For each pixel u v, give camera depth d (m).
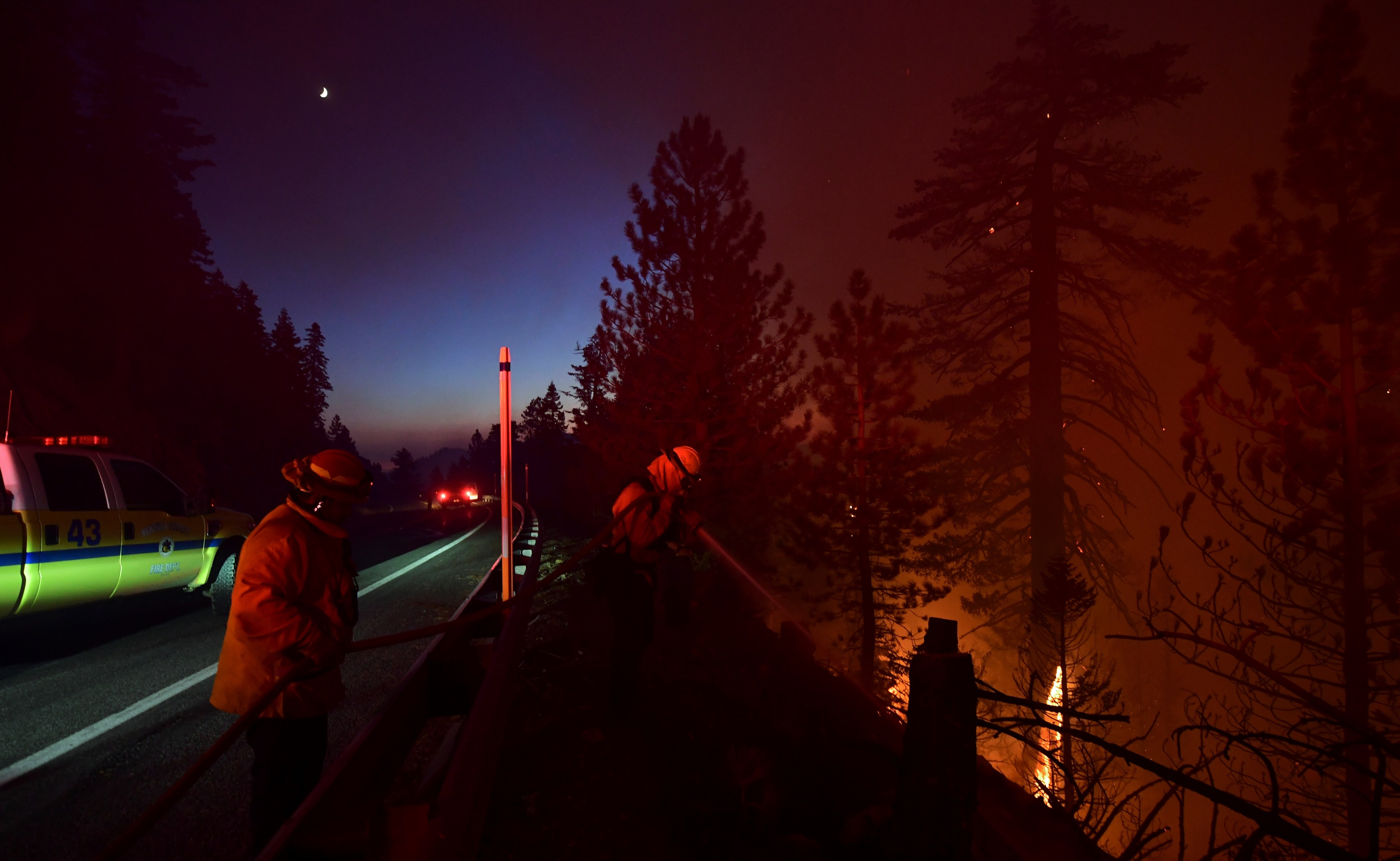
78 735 4.78
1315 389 7.17
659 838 3.17
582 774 3.71
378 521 35.53
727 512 9.52
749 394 9.59
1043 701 10.48
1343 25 7.31
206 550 8.69
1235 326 7.63
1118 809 3.34
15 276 23.59
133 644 7.48
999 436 19.23
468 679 4.23
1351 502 6.91
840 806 3.55
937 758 2.62
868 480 10.16
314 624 2.69
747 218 10.09
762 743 4.28
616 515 4.17
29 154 25.00
